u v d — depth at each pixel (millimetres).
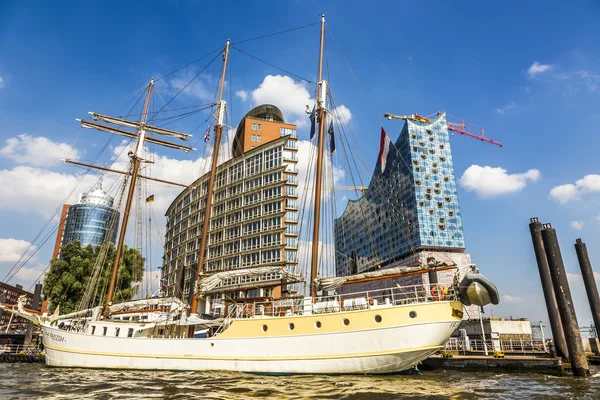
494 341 35062
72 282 58469
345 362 23875
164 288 94938
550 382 23250
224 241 81000
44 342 32688
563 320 27234
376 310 23750
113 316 40781
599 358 33781
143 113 44875
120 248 38562
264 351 25344
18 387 21625
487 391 19969
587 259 33344
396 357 23250
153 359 27734
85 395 19266
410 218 118375
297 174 77938
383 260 132625
